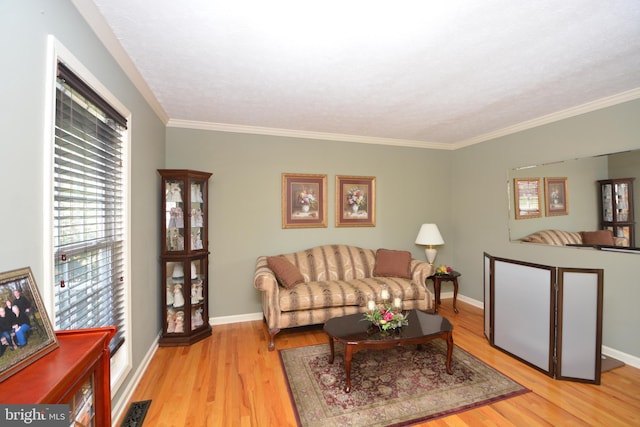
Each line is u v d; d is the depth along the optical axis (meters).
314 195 3.88
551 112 3.09
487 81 2.36
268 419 1.81
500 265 2.73
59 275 1.33
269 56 1.96
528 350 2.45
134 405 1.94
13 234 0.98
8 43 0.96
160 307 2.95
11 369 0.78
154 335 2.73
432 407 1.92
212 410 1.89
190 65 2.08
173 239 2.95
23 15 1.02
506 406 1.93
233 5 1.46
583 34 1.73
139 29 1.66
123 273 1.98
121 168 1.99
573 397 2.03
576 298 2.20
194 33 1.70
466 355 2.64
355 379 2.25
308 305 2.91
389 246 4.28
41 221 1.13
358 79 2.31
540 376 2.29
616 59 2.02
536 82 2.38
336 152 4.00
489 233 3.93
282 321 2.84
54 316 1.17
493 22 1.61
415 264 3.63
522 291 2.51
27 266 1.05
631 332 2.49
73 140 1.42
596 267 2.73
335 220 3.99
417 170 4.42
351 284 3.31
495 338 2.78
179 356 2.63
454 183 4.55
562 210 3.03
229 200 3.52
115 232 1.92
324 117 3.25
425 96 2.67
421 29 1.67
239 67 2.12
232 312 3.53
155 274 2.79
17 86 1.00
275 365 2.47
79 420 0.93
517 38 1.77
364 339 2.11
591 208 2.78
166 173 2.87
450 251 4.57
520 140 3.50
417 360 2.55
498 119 3.33
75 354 0.91
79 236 1.50
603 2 1.46
